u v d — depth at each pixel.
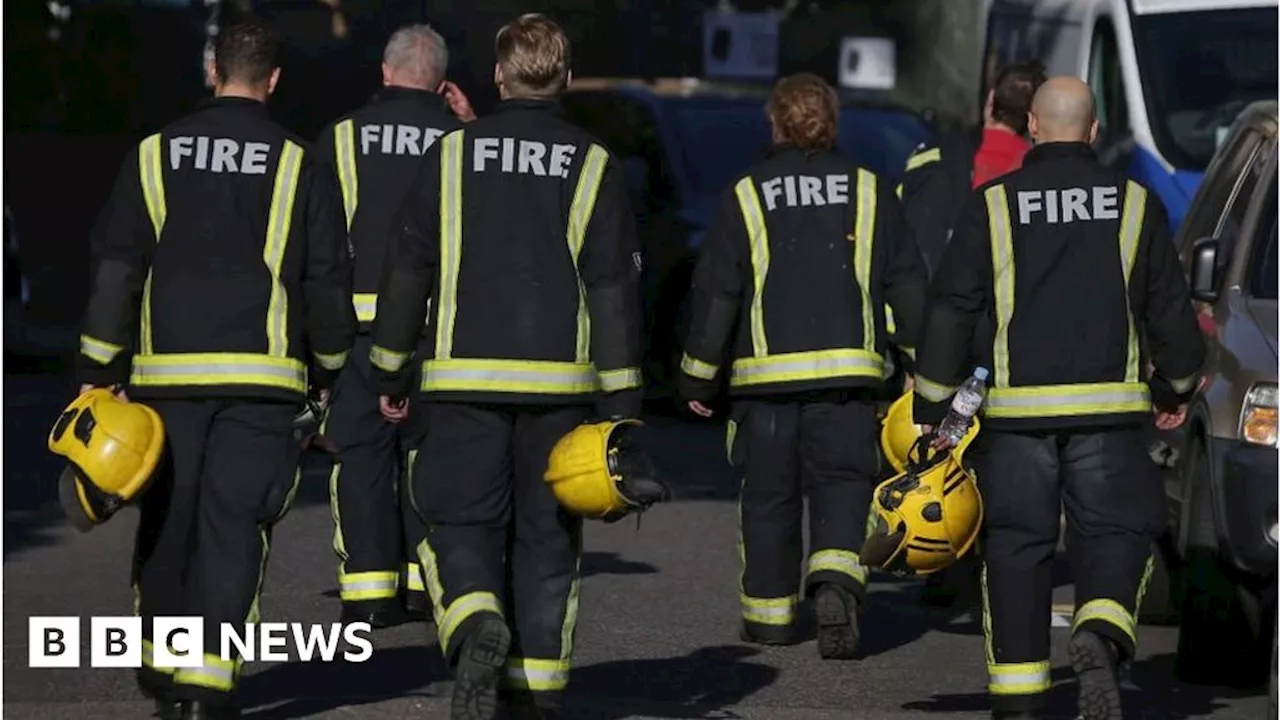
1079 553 24.41
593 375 23.62
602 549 39.06
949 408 24.48
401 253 23.55
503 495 23.58
